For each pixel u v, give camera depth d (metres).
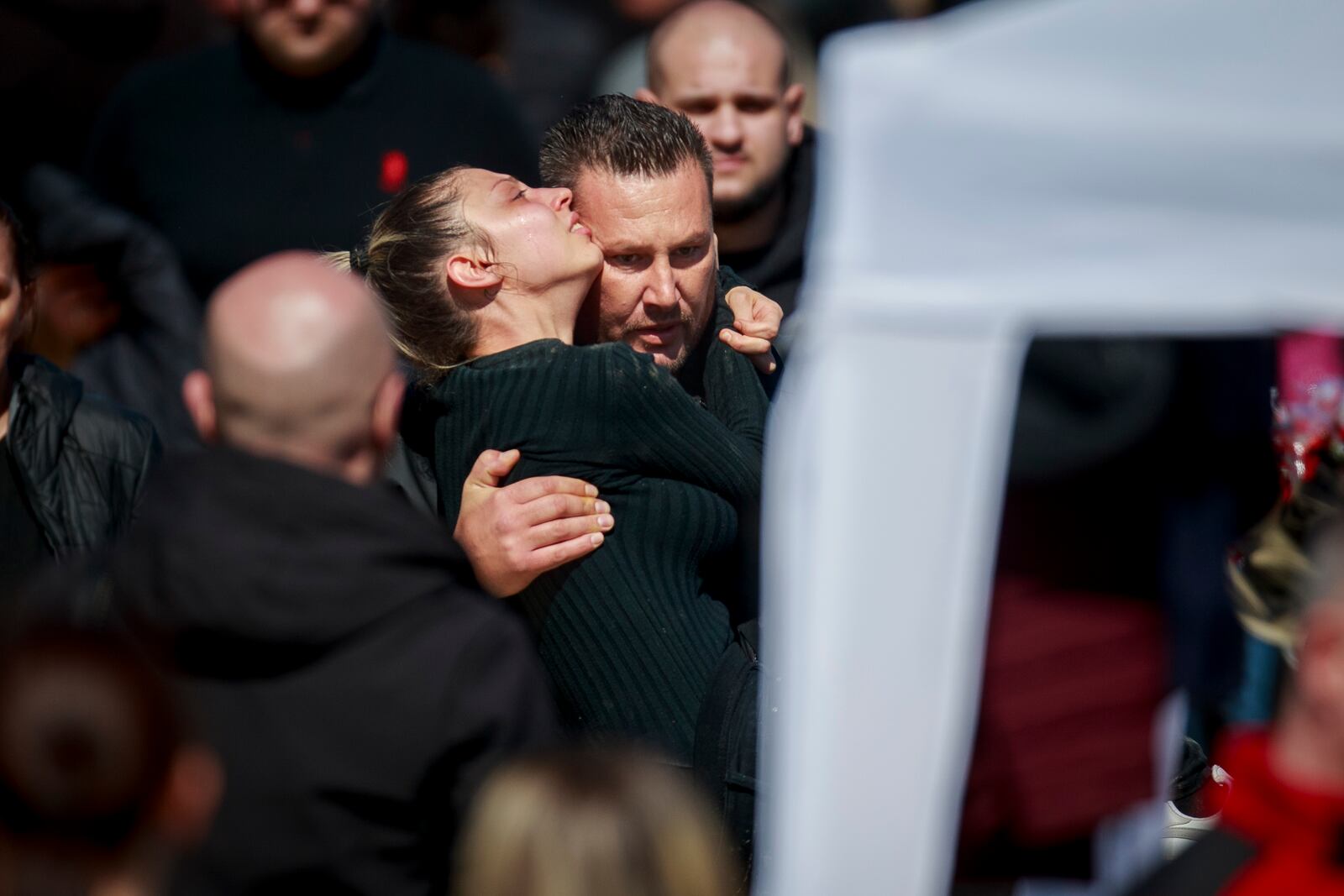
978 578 6.12
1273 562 7.92
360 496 7.12
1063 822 6.94
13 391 9.09
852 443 5.96
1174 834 8.65
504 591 8.61
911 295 5.80
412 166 13.13
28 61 13.83
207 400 7.71
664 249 9.10
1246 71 5.50
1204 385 7.79
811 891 6.10
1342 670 5.76
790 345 10.20
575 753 6.02
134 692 5.64
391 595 7.02
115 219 12.61
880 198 5.77
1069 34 5.60
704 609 8.92
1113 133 5.58
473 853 5.92
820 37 17.98
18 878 5.43
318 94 13.06
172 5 15.22
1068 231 5.67
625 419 8.61
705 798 8.54
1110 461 7.11
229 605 6.82
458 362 9.03
